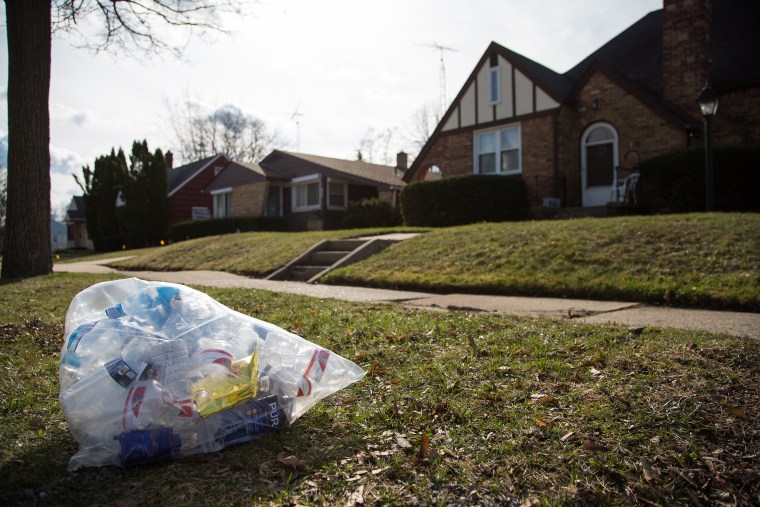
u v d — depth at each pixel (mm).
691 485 2057
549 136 15875
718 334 3920
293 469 2188
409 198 16266
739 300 5328
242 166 26938
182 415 2250
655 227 7930
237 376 2361
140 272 11789
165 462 2254
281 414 2504
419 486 2074
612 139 15398
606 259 7176
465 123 17984
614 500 1975
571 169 16156
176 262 12742
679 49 14633
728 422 2482
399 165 33781
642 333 4078
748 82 13609
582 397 2850
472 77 17703
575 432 2467
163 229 26047
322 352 2695
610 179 15562
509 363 3467
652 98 14570
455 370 3387
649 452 2279
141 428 2188
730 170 11500
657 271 6488
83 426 2186
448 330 4402
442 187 15484
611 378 3088
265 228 24688
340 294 7199
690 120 14133
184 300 2539
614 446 2332
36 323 4816
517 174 16641
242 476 2139
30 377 3336
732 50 15398
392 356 3738
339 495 2020
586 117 15828
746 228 7168
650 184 13062
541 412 2703
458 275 7730
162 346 2312
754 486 2041
